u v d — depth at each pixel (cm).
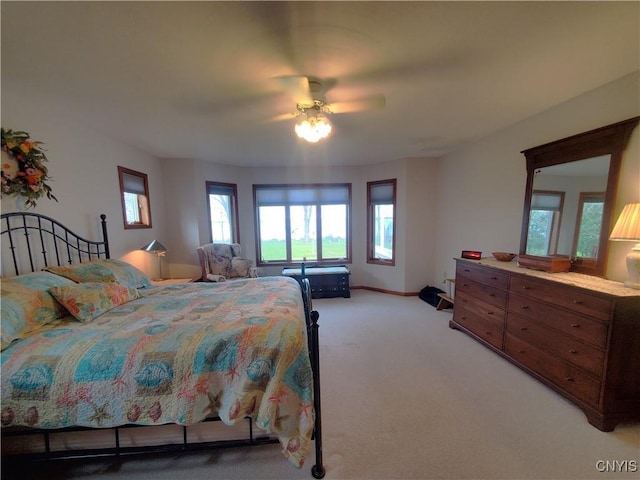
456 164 411
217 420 140
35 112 216
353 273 545
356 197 529
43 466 152
